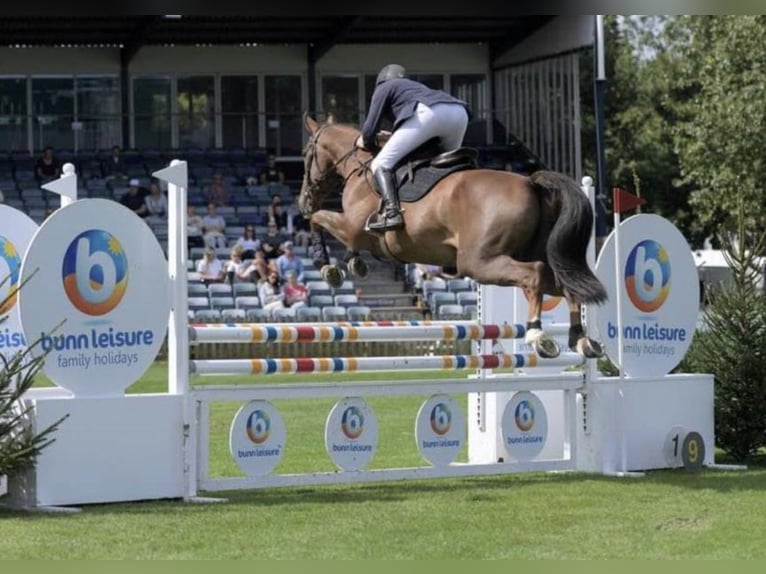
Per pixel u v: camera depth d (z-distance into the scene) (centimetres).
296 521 912
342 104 3853
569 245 1015
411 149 1108
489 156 3781
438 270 3170
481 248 1038
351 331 1101
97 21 3331
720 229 1342
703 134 3875
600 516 934
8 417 954
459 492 1065
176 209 1034
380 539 843
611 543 833
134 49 3550
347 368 1083
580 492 1059
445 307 2873
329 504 994
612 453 1194
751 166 3781
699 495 1037
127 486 996
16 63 3616
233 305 2798
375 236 1141
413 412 1811
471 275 1048
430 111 1102
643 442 1210
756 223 3756
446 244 1077
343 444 1082
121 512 950
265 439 1055
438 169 1091
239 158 3719
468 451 1324
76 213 980
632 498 1023
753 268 1312
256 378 2309
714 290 1345
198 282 2928
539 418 1184
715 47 3962
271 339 1070
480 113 3881
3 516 931
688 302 1249
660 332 1229
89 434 980
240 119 3775
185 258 1034
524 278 1018
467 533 866
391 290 3272
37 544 819
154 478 1009
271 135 3788
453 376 2333
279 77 3809
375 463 1283
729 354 1283
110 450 989
